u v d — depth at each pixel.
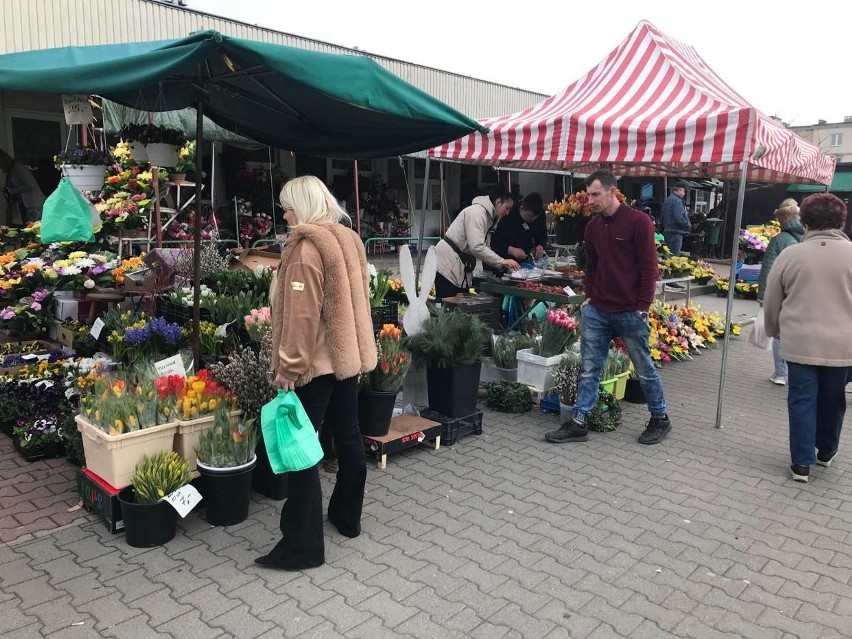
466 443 4.59
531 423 5.06
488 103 15.52
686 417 5.34
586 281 4.67
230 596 2.70
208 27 9.38
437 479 3.96
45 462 3.98
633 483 3.98
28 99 9.84
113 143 7.61
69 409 4.18
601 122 4.96
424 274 4.75
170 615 2.55
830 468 4.33
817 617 2.69
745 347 8.37
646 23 5.90
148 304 5.08
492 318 6.20
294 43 10.64
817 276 3.95
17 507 3.40
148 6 8.73
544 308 6.75
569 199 7.20
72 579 2.78
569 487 3.90
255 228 11.82
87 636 2.41
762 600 2.80
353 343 2.88
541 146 5.37
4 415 4.31
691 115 4.75
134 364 3.91
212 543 3.12
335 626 2.52
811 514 3.64
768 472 4.23
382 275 5.18
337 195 14.84
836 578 2.99
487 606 2.68
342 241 2.89
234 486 3.22
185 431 3.31
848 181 18.22
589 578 2.92
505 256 7.34
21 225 9.27
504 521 3.44
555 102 6.31
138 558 2.97
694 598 2.80
